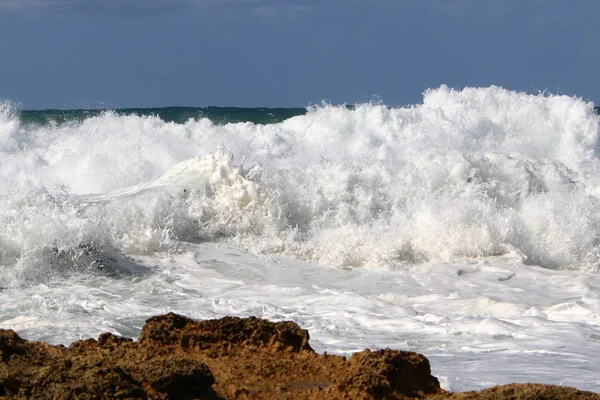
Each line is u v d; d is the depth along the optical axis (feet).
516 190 144.36
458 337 77.10
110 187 180.24
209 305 93.71
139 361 45.27
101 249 113.29
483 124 239.91
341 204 135.54
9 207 115.24
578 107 244.01
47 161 203.72
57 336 74.33
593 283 110.52
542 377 61.05
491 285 108.78
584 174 153.99
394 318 84.64
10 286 102.89
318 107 240.53
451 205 132.87
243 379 47.70
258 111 383.45
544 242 128.88
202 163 137.39
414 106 246.47
